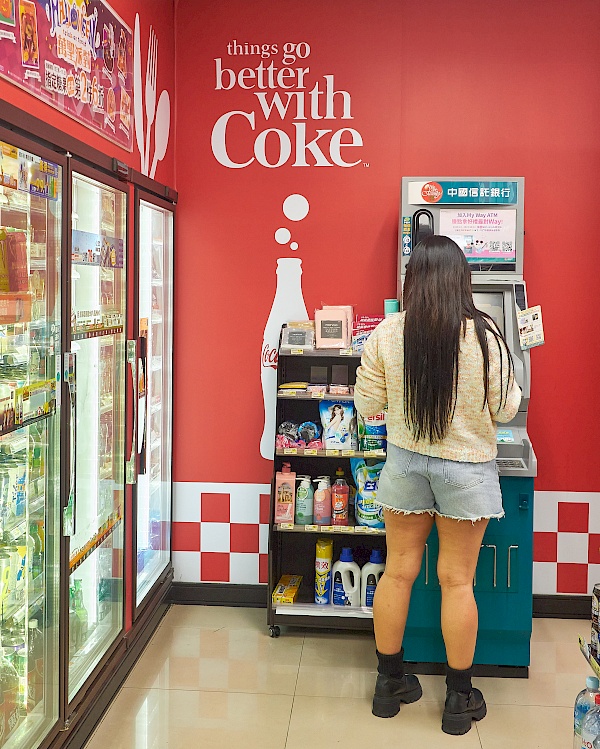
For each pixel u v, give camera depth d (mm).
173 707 3199
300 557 4262
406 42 4117
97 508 3047
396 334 3123
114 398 3234
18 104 2242
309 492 3957
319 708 3225
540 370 4152
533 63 4070
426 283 3014
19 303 2221
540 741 3000
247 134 4211
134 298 3406
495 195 3652
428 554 3486
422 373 2986
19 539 2330
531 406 4168
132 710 3166
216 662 3633
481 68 4090
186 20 4199
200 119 4223
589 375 4141
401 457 3137
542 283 4129
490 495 3084
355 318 4129
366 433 3861
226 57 4195
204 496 4328
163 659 3654
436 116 4121
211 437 4316
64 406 2529
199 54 4203
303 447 3904
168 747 2898
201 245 4266
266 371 4273
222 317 4277
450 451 3043
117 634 3309
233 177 4230
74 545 2777
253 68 4188
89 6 2826
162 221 4094
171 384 4227
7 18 2148
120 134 3258
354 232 4191
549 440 4180
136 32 3496
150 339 3895
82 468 2873
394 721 3143
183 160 4242
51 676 2566
